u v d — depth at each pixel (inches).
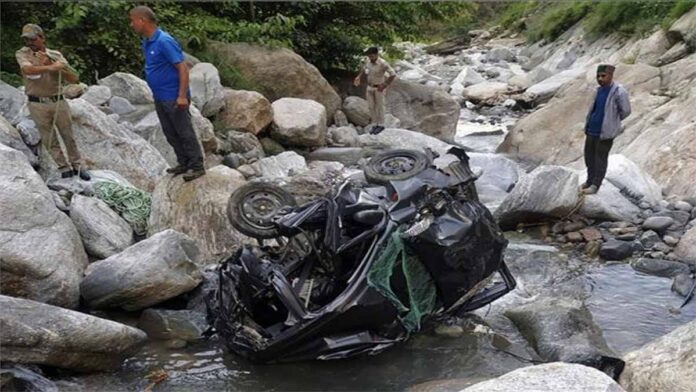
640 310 283.0
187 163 338.3
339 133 549.3
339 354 237.5
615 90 362.6
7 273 261.7
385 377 236.1
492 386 182.9
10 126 351.3
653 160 434.6
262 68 585.3
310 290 244.8
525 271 317.4
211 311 255.0
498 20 1701.5
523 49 1279.5
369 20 776.9
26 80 329.4
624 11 969.5
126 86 443.8
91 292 273.0
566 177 362.0
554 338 250.4
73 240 289.7
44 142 338.6
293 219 247.1
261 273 239.9
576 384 181.2
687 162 414.3
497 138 661.3
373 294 236.4
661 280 309.3
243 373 237.5
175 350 251.4
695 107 482.9
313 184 382.9
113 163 372.2
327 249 241.8
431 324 268.7
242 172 438.0
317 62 725.3
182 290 278.2
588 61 975.6
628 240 341.7
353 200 249.3
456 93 916.0
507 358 247.3
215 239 325.7
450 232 249.3
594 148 371.2
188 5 640.4
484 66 1174.3
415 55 1403.8
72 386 223.5
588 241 343.0
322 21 743.7
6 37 500.7
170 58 315.0
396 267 244.4
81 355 225.6
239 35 619.5
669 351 215.8
